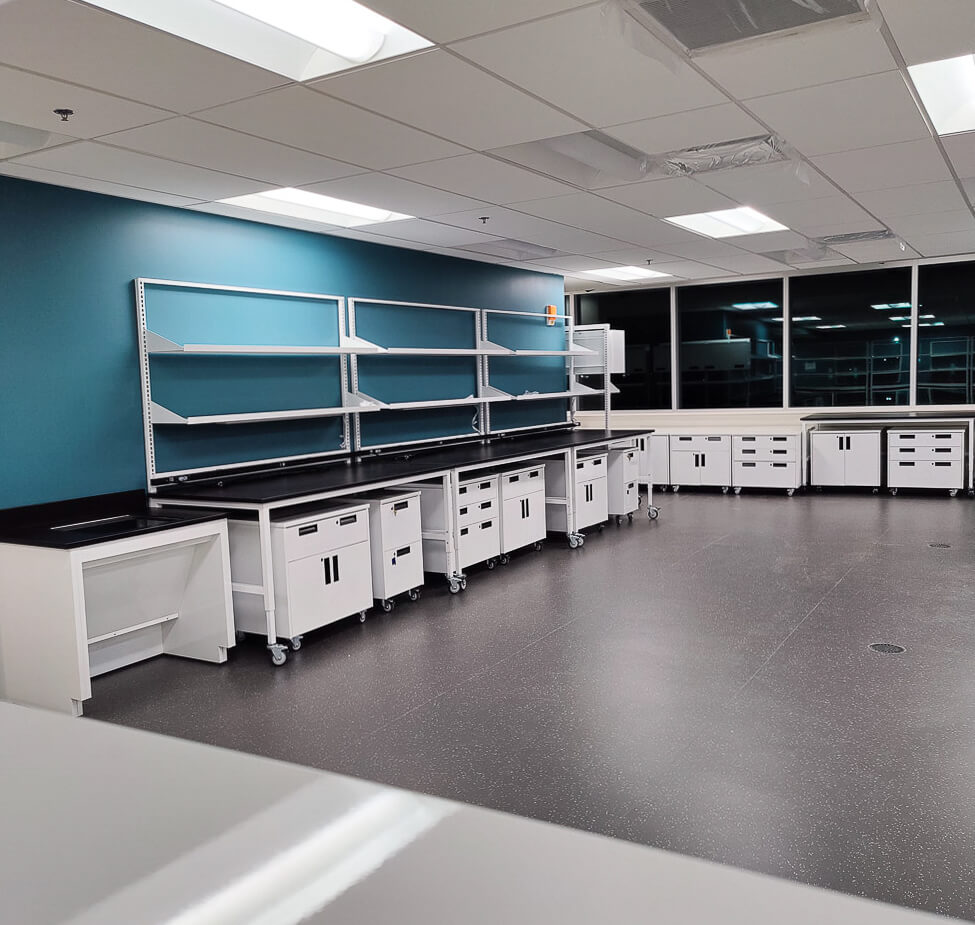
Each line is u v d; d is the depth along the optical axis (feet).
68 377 11.98
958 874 6.28
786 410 28.71
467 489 16.35
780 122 10.38
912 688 10.07
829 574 15.96
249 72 7.97
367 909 1.68
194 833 2.06
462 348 20.35
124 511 12.69
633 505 22.86
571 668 11.16
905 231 19.20
